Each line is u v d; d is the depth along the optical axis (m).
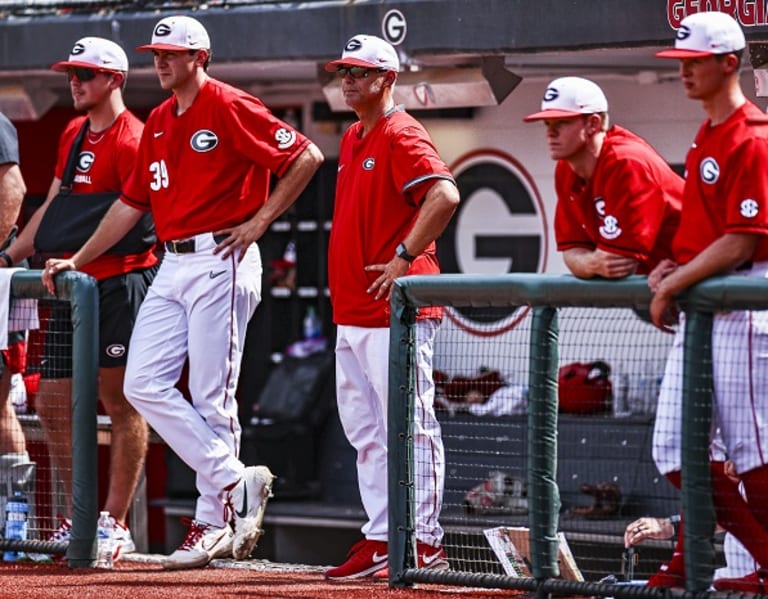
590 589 14.14
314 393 28.70
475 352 24.62
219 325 17.28
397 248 16.08
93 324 17.30
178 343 17.50
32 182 31.02
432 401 16.14
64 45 23.61
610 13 19.23
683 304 13.37
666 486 21.23
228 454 17.39
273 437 28.25
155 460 30.52
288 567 17.64
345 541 27.05
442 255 26.84
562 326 19.34
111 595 15.32
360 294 16.50
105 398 18.95
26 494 18.77
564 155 14.01
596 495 21.59
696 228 13.45
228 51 22.44
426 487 16.05
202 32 17.05
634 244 13.77
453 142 26.59
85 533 17.45
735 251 12.98
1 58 24.11
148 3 23.14
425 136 16.27
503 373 24.36
